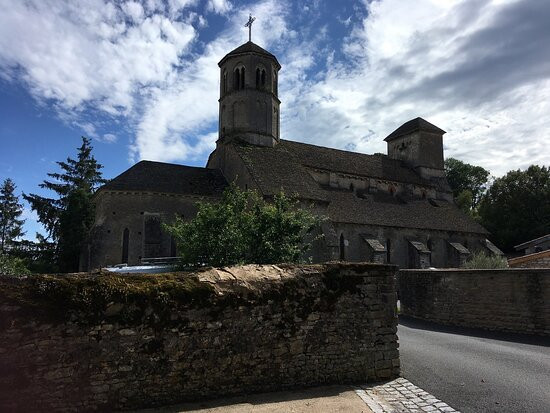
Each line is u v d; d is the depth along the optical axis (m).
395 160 51.06
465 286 18.83
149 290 8.59
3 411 7.34
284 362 9.44
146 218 28.95
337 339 9.95
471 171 75.12
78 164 48.88
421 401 8.60
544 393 8.94
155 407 8.29
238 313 9.20
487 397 8.77
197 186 31.88
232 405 8.34
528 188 56.41
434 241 41.03
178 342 8.66
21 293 7.79
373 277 10.51
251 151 34.50
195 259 17.78
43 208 46.00
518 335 15.94
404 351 13.34
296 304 9.73
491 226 57.09
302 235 20.94
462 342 14.80
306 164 38.72
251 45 37.69
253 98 36.81
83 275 8.45
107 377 8.11
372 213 38.28
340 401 8.52
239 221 19.08
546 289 15.68
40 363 7.70
